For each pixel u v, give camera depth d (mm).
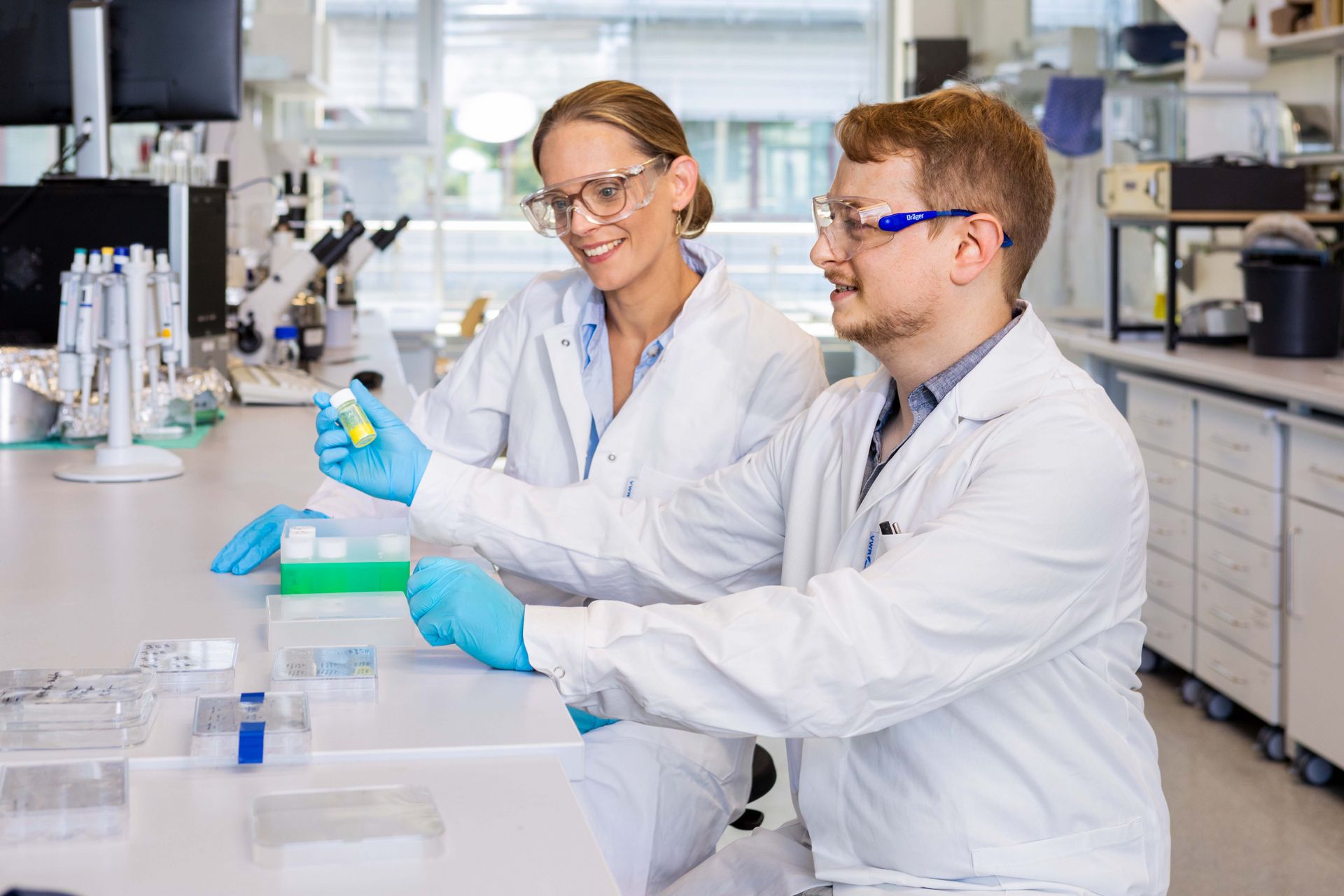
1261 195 3633
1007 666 1090
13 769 885
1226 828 2695
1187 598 3441
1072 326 4676
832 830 1229
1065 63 6152
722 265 1729
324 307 4000
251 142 4586
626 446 1672
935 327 1229
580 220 1576
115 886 757
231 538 1544
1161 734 3252
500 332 1838
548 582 1476
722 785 1603
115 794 847
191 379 2340
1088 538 1106
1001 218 1198
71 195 2391
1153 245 4574
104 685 1012
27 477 1953
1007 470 1107
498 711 1054
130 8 2664
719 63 7520
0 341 2396
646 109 1606
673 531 1461
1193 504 3393
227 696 1025
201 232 2512
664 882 1508
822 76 7578
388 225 7004
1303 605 2881
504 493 1457
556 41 7363
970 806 1149
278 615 1215
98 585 1381
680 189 1663
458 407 1853
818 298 7746
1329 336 3361
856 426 1351
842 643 1042
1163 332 3986
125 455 2000
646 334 1741
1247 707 3141
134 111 2695
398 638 1219
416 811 855
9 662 1126
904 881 1171
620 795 1452
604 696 1130
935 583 1054
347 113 6762
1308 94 4555
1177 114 5156
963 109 1202
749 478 1442
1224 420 3213
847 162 1241
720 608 1104
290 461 2121
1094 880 1149
